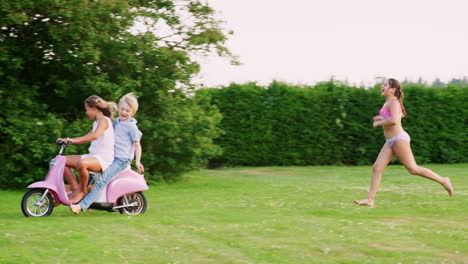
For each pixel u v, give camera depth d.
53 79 11.23
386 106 7.91
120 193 6.88
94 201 6.76
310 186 11.16
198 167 13.01
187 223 6.28
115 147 6.88
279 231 5.68
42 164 10.61
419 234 5.54
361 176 13.95
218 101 17.66
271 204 8.23
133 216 6.83
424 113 18.45
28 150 10.41
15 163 10.56
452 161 18.55
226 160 17.84
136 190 6.96
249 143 17.83
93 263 4.30
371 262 4.38
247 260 4.44
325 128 18.14
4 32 10.59
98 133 6.71
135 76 11.45
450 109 18.44
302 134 18.02
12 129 10.20
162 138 11.45
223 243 5.10
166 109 11.85
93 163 6.63
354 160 18.44
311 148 18.08
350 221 6.44
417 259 4.48
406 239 5.29
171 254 4.63
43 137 10.23
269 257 4.53
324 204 8.22
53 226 5.80
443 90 18.59
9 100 10.52
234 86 17.77
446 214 7.18
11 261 4.25
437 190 10.27
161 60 11.37
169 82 11.38
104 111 6.93
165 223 6.26
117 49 10.77
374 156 18.36
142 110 11.84
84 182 6.65
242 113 17.72
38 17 10.28
